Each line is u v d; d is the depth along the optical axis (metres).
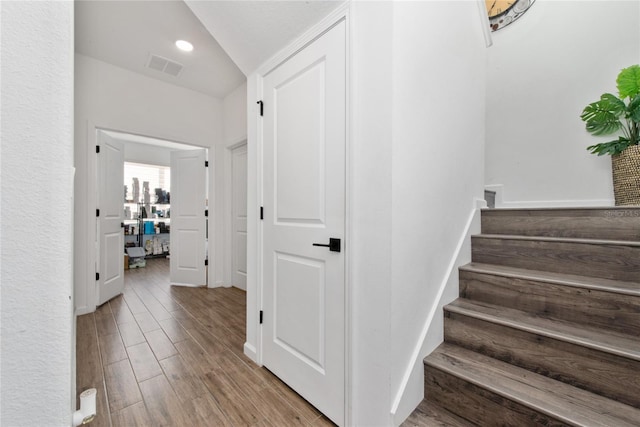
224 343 2.13
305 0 1.35
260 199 1.83
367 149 1.18
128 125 3.03
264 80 1.82
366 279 1.18
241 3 1.53
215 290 3.62
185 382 1.63
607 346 1.02
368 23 1.18
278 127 1.69
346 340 1.26
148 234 6.08
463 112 1.77
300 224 1.53
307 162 1.49
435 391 1.24
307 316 1.48
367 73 1.19
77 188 2.72
